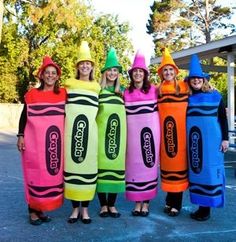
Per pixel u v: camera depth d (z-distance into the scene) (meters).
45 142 4.98
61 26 30.31
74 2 28.97
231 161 11.11
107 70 5.29
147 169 5.38
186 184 5.44
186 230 5.04
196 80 5.26
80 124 5.03
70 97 5.09
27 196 5.11
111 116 5.22
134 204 6.31
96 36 31.56
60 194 5.11
